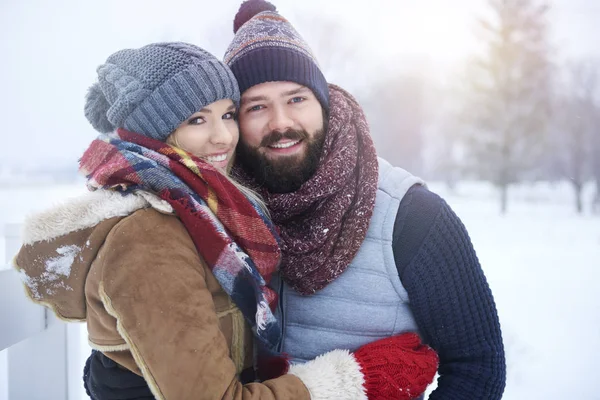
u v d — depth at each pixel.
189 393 0.83
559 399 3.01
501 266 6.39
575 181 13.46
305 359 1.19
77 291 0.94
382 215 1.18
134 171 0.97
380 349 1.10
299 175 1.24
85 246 0.92
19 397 1.63
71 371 1.72
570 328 4.12
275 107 1.23
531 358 3.60
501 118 13.87
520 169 13.66
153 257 0.88
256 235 1.07
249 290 1.01
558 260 6.67
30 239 0.94
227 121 1.21
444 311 1.15
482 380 1.14
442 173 17.25
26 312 1.38
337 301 1.18
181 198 0.97
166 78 1.08
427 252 1.14
